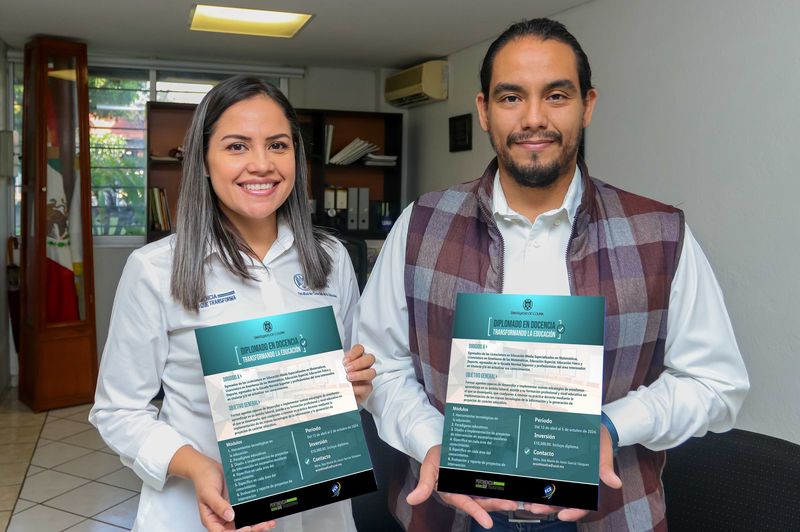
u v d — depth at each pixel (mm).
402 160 5820
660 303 1166
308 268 1303
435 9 4035
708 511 1237
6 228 5238
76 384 4902
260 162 1161
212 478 1079
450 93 5305
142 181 5645
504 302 1095
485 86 1187
